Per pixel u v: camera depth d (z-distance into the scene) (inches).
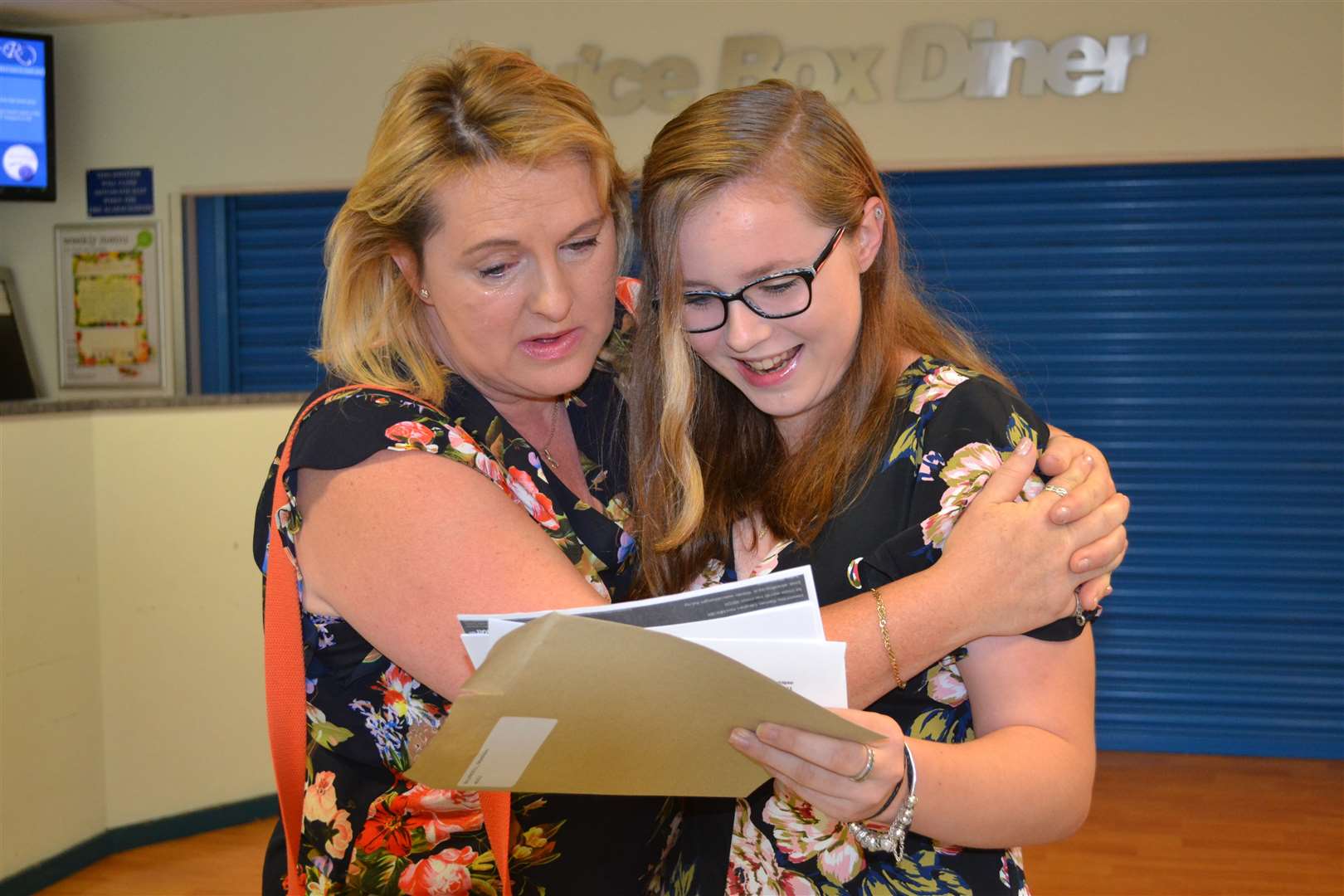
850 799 38.8
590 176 46.8
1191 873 145.2
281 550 47.1
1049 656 44.2
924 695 46.8
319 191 212.2
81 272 216.2
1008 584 42.7
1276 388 193.3
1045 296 198.5
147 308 215.2
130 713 153.9
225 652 161.0
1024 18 182.1
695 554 52.7
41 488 142.4
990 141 185.3
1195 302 194.2
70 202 215.0
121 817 153.9
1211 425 195.5
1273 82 178.1
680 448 51.3
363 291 49.8
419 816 49.0
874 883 47.3
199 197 216.7
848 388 49.8
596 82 192.5
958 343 56.4
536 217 45.4
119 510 152.5
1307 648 194.5
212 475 158.7
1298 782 181.0
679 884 53.2
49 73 205.3
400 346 49.9
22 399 214.7
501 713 34.5
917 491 46.7
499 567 43.2
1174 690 198.1
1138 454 197.9
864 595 43.8
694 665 34.5
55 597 144.3
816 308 46.4
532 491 50.1
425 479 44.1
